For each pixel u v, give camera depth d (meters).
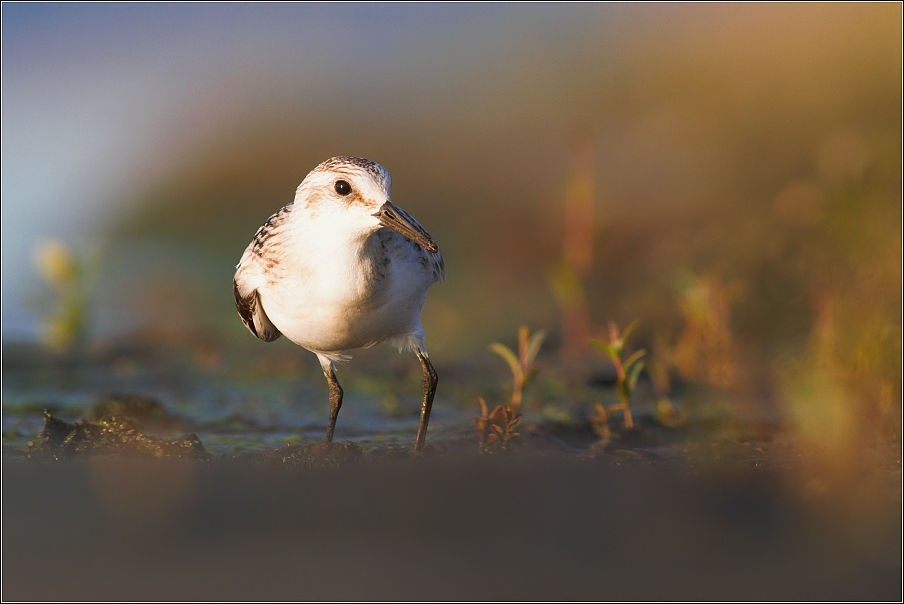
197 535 5.97
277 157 24.28
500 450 8.02
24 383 11.73
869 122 16.80
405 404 10.73
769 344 12.30
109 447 7.99
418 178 21.02
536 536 5.94
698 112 19.52
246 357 13.24
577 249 15.80
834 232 12.66
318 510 6.42
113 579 5.28
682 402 10.55
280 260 8.09
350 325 8.19
